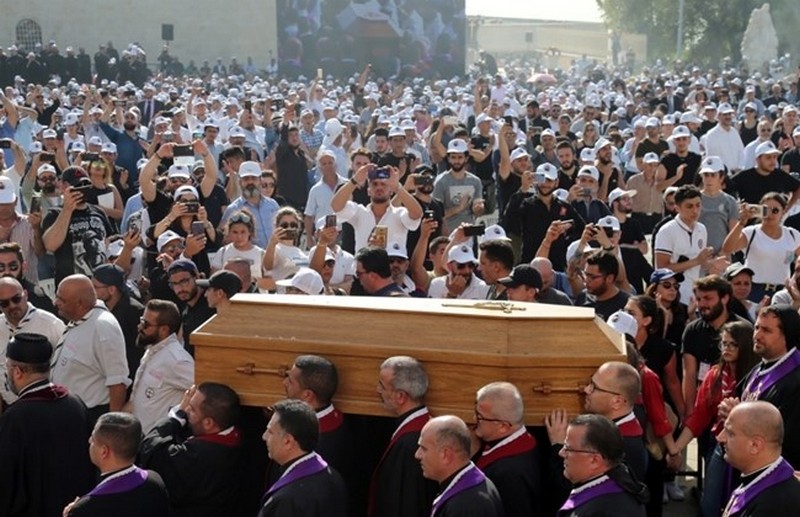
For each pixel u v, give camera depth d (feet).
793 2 228.43
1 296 27.37
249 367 21.12
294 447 19.01
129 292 30.73
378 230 34.53
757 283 36.96
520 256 42.42
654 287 30.78
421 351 20.21
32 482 22.16
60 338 27.50
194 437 21.06
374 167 37.99
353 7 186.91
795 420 22.57
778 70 189.26
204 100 93.15
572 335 20.26
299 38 186.09
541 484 20.49
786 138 69.21
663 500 28.04
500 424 19.22
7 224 36.70
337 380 20.49
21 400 22.35
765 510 18.80
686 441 25.14
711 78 155.33
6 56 157.17
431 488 19.56
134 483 19.69
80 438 22.70
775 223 36.78
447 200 47.19
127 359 29.27
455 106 108.99
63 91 125.29
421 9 188.14
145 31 209.87
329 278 33.63
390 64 188.03
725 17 238.07
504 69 257.55
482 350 19.99
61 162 57.31
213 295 27.37
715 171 42.11
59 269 36.29
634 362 23.27
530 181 42.86
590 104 94.02
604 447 17.99
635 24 253.24
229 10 212.84
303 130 70.85
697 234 37.81
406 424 19.71
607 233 35.04
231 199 51.78
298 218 37.63
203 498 20.81
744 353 24.49
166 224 36.91
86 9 207.31
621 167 68.49
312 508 18.67
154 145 60.23
